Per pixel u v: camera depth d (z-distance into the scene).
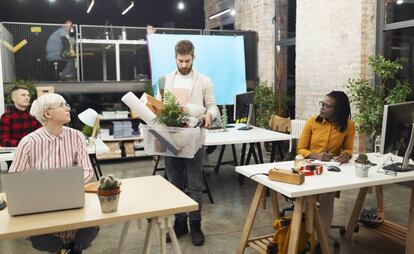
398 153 2.75
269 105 6.86
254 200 2.68
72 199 1.77
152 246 3.05
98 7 11.19
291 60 7.20
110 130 6.44
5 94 5.64
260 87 7.04
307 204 2.37
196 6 10.59
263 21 7.39
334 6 5.57
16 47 5.92
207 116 2.89
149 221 1.99
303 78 6.33
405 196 4.36
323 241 2.46
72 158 2.15
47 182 1.71
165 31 7.25
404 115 2.71
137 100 2.54
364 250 3.01
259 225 3.53
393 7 5.08
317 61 5.99
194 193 3.04
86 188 2.08
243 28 8.15
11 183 1.66
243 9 8.10
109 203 1.75
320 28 5.88
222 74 7.05
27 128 4.09
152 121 2.54
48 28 6.20
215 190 4.72
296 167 2.59
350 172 2.61
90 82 6.17
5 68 5.79
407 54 4.91
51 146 2.08
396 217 3.70
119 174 5.50
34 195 1.70
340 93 3.06
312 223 2.37
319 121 3.14
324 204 2.83
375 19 5.18
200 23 10.68
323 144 3.07
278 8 7.35
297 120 6.14
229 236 3.30
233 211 3.95
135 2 11.23
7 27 6.02
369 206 3.98
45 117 2.05
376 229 3.02
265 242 2.69
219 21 9.28
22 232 1.55
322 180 2.40
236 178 5.26
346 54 5.41
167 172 3.10
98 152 3.44
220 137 4.23
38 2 10.95
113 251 3.04
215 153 6.86
